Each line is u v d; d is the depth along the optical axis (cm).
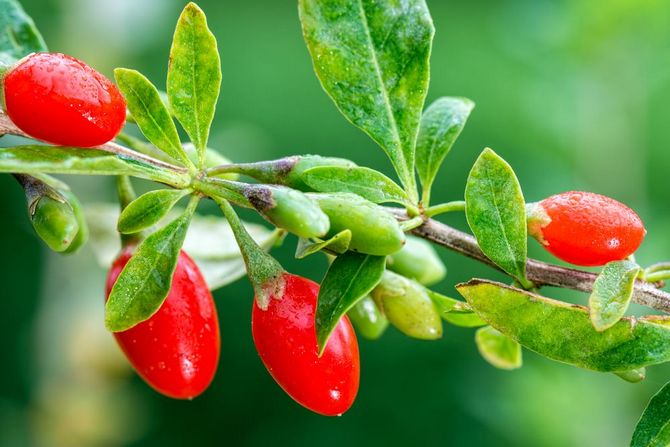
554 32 67
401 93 27
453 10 198
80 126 25
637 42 66
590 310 25
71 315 64
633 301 27
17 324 109
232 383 120
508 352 29
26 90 25
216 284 30
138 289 26
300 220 25
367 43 27
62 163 25
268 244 29
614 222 26
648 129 135
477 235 26
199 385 27
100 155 25
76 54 70
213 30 195
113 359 66
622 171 67
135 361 27
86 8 69
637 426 26
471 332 116
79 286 64
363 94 27
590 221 26
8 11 29
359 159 152
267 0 206
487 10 196
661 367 63
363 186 26
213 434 118
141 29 72
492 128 150
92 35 70
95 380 67
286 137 157
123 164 25
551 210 26
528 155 74
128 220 26
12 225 112
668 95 132
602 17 65
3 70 26
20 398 106
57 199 27
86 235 28
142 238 28
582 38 66
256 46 189
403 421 114
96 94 26
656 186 134
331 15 27
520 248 26
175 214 31
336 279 26
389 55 27
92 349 65
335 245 26
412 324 28
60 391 66
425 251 29
